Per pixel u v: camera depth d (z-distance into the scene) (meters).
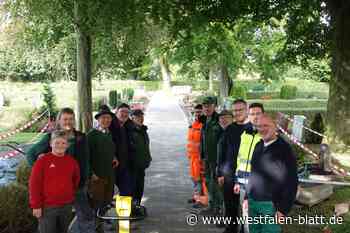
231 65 27.30
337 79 12.91
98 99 28.92
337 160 11.38
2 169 12.73
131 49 15.27
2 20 15.17
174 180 11.92
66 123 6.11
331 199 8.73
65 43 15.05
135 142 8.33
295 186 5.17
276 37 27.42
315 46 17.20
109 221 7.68
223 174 7.09
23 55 17.45
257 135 6.32
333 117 12.88
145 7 12.45
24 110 23.53
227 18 14.93
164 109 35.44
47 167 5.54
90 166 6.97
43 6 12.87
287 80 50.31
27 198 6.95
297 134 16.27
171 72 61.19
